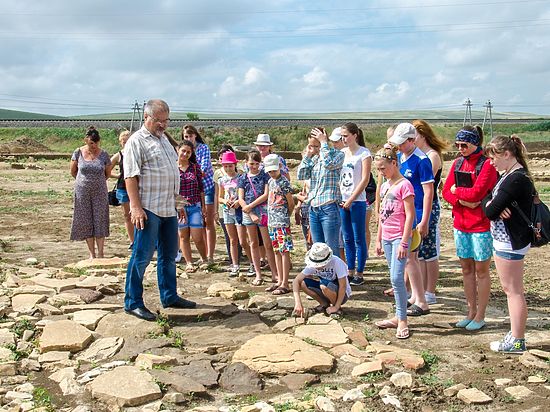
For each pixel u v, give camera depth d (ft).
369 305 23.40
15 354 18.33
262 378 16.89
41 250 35.24
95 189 30.60
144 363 17.40
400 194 19.89
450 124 290.15
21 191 71.36
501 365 17.56
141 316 21.16
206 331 20.53
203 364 17.33
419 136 23.09
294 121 266.16
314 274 21.72
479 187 19.39
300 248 36.09
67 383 16.33
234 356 17.94
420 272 22.33
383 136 248.93
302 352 17.89
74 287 25.08
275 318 21.70
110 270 28.30
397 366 17.40
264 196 25.72
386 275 28.66
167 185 21.53
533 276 28.94
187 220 29.12
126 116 593.42
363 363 17.30
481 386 16.10
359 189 24.89
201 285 26.73
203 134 226.99
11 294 24.07
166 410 14.87
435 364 17.63
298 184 80.48
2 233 41.78
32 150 169.07
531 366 17.30
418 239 20.72
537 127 273.75
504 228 17.99
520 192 17.56
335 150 23.30
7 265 29.91
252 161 26.05
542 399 15.39
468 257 20.51
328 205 23.40
